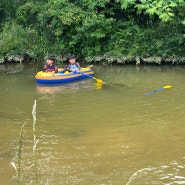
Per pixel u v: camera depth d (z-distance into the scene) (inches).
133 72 548.1
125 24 647.1
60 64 620.7
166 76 516.4
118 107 380.2
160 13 582.6
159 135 307.9
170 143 292.2
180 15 615.8
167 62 603.5
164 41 607.8
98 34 611.5
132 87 459.2
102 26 624.7
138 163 258.5
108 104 390.6
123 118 347.6
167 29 624.1
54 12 633.6
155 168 251.1
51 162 260.2
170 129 320.5
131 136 305.6
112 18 629.0
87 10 647.8
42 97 419.2
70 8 642.8
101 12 648.4
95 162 260.2
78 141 295.7
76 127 326.0
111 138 301.6
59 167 253.0
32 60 645.3
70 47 639.1
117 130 318.7
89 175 241.9
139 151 277.7
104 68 583.5
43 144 290.7
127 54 613.6
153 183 231.5
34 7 686.5
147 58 601.0
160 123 334.6
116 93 432.8
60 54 641.6
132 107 379.9
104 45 637.3
